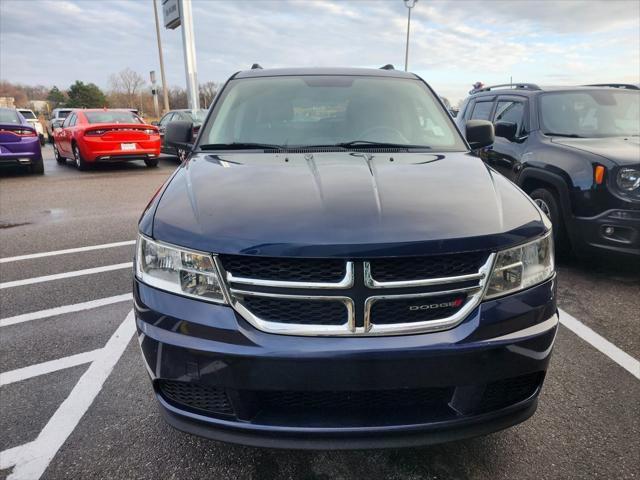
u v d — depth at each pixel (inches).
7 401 96.6
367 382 62.8
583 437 83.9
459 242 64.9
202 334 64.7
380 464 78.7
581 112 191.9
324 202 71.8
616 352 112.2
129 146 442.6
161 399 70.6
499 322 65.9
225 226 67.3
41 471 77.9
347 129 112.4
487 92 243.4
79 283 161.8
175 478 76.0
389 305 63.4
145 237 72.4
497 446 82.1
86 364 110.3
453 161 96.7
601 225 148.3
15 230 233.0
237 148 107.3
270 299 63.7
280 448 64.9
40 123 943.7
